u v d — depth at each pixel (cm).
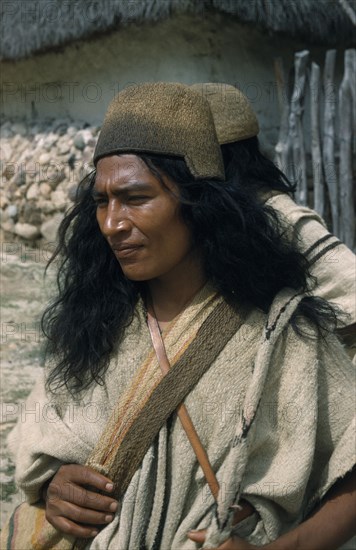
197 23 698
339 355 173
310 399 166
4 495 345
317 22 732
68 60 821
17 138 885
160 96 167
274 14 702
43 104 871
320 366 171
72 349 184
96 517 172
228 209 169
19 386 486
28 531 187
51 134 834
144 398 171
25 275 724
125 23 730
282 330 167
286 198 264
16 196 855
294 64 724
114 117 168
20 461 187
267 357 165
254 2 691
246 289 173
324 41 755
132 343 180
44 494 188
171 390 169
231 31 705
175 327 176
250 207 173
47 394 190
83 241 187
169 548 168
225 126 255
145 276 170
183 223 169
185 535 166
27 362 529
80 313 184
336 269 263
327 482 169
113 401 178
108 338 181
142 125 165
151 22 713
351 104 674
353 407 171
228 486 160
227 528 160
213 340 171
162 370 172
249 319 174
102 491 172
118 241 168
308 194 714
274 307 170
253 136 262
